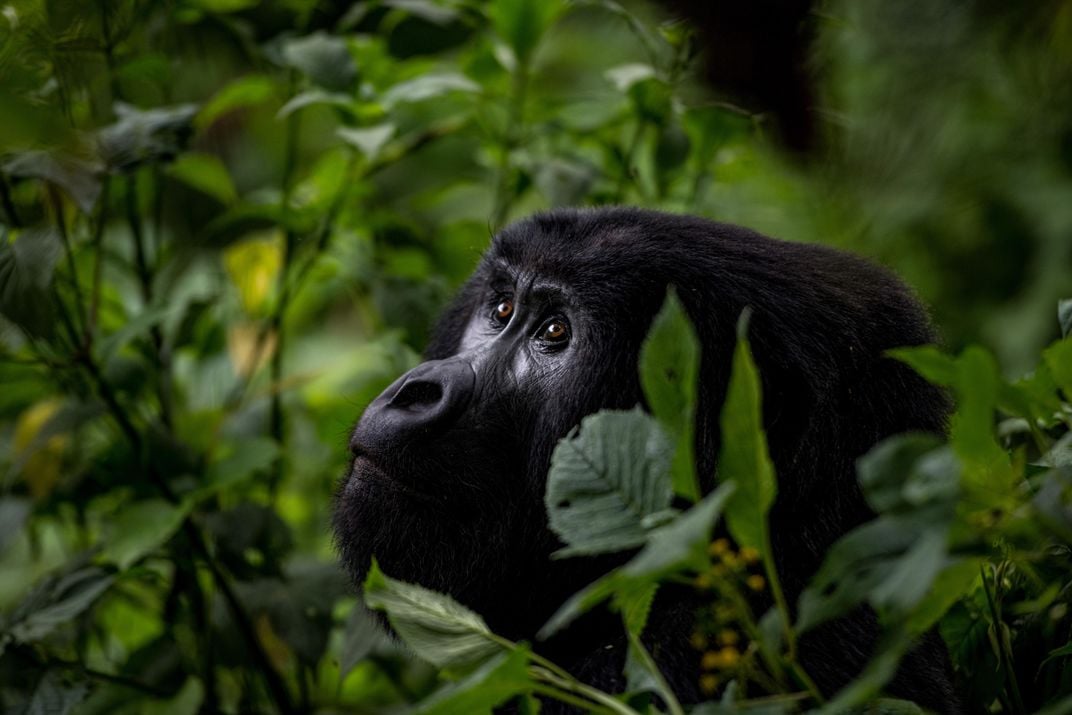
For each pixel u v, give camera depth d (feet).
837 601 10.12
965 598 16.78
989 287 34.35
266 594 21.27
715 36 23.44
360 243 26.76
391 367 25.23
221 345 25.53
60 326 22.62
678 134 24.53
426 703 11.34
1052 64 32.30
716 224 18.71
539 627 18.34
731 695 11.35
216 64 30.40
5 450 24.44
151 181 24.67
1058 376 12.31
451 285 27.14
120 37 22.65
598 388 17.72
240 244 26.86
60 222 20.81
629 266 17.88
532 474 18.03
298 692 24.48
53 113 20.51
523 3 24.17
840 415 16.94
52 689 19.01
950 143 32.58
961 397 10.75
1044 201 33.55
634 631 12.09
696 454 17.39
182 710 21.22
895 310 18.04
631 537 11.19
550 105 26.02
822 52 28.37
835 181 30.37
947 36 31.07
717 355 17.35
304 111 25.93
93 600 19.84
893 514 10.16
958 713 16.51
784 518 16.96
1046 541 12.78
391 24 27.63
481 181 28.40
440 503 17.67
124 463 21.97
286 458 25.88
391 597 12.64
